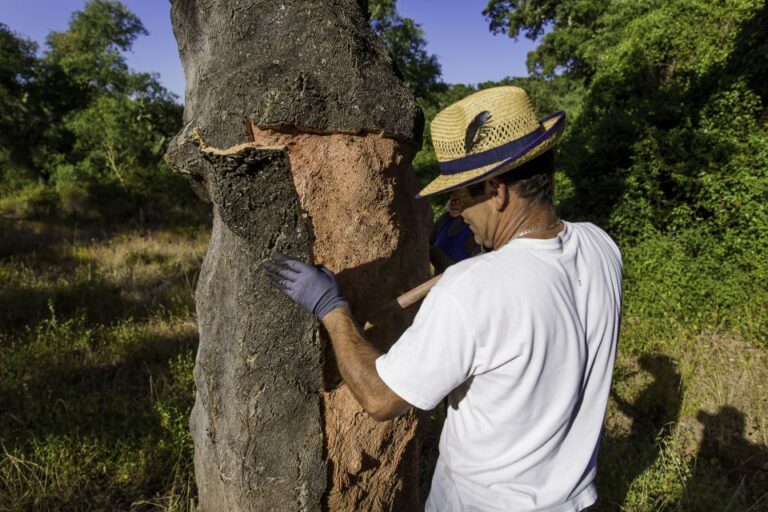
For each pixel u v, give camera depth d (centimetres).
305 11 146
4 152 1948
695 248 568
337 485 167
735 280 498
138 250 823
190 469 277
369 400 105
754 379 393
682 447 323
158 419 319
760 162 568
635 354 444
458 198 115
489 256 105
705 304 490
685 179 604
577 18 1532
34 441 273
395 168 161
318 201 145
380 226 158
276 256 131
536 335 99
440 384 100
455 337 98
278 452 155
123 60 2559
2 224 1043
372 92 148
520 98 105
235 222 131
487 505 115
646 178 636
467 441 115
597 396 117
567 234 115
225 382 160
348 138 147
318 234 147
